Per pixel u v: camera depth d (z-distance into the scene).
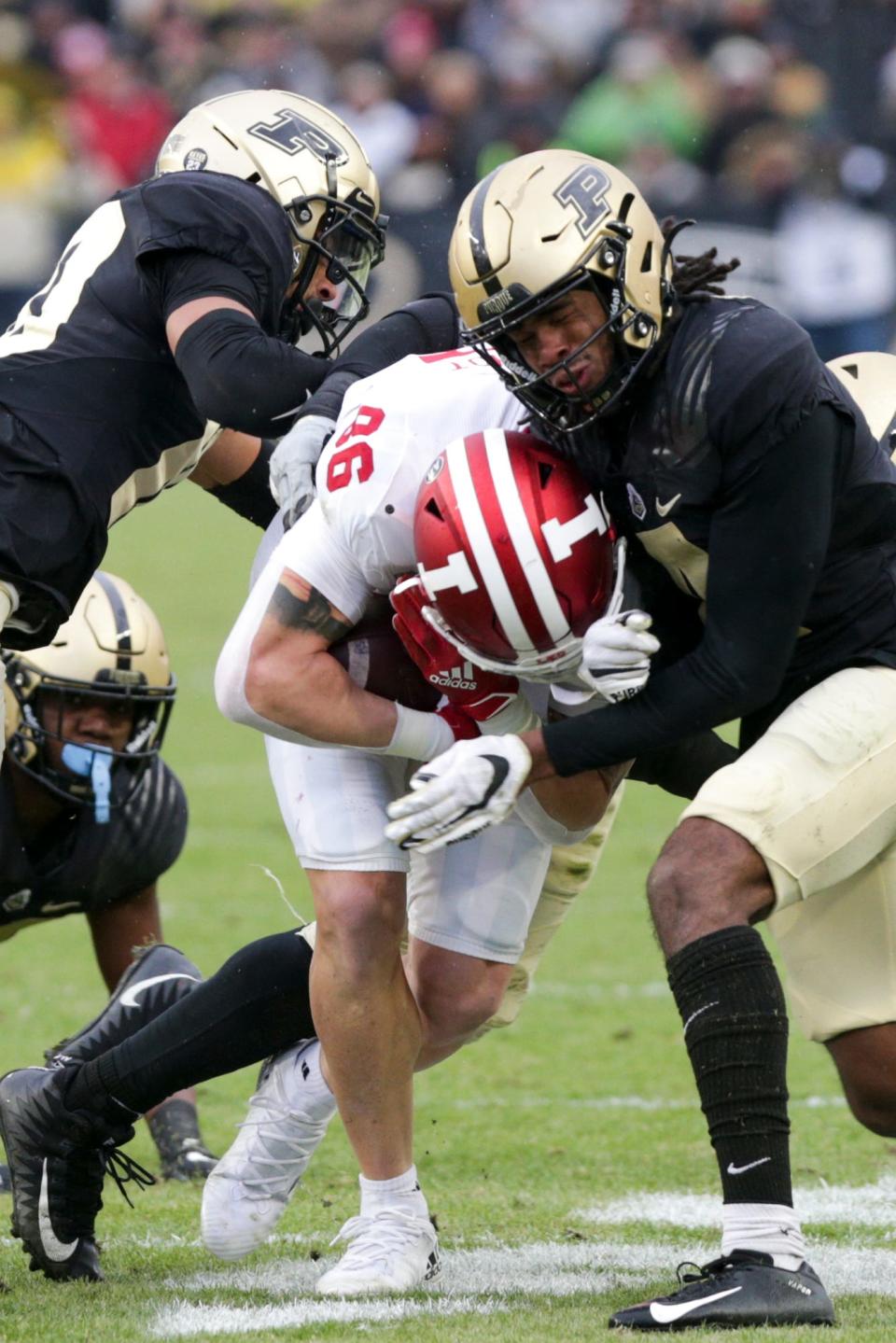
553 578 11.16
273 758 12.67
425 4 66.88
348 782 12.30
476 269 11.11
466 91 62.59
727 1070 11.06
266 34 68.94
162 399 13.69
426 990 12.93
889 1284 12.23
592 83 65.88
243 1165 12.73
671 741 11.30
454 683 11.85
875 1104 12.84
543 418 11.36
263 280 13.39
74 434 13.38
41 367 13.46
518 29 66.50
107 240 13.81
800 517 11.01
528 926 13.64
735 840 11.36
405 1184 12.45
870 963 12.45
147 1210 14.70
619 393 11.13
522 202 11.05
